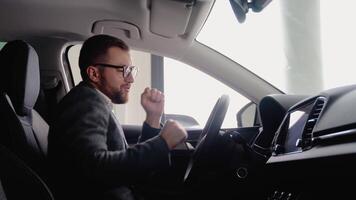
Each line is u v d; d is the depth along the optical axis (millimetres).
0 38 2100
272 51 3139
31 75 1383
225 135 1588
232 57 2203
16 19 1989
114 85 1511
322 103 1144
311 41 3387
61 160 1291
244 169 1520
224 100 1517
